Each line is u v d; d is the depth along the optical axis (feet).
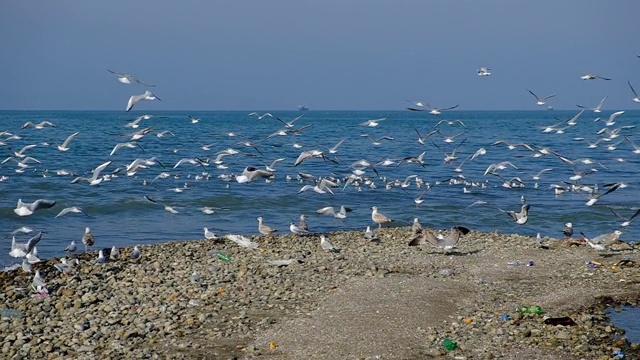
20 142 278.87
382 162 161.38
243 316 70.54
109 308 73.41
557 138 354.54
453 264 92.68
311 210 143.23
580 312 72.79
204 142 304.91
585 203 153.99
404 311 71.20
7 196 148.87
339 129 460.96
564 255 98.89
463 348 62.44
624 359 60.13
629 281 84.53
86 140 301.43
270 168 139.64
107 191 158.61
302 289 79.51
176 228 124.77
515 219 110.22
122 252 100.17
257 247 100.27
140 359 60.39
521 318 70.33
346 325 67.46
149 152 251.39
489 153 272.72
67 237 116.37
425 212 142.72
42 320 70.90
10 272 87.92
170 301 75.61
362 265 91.09
